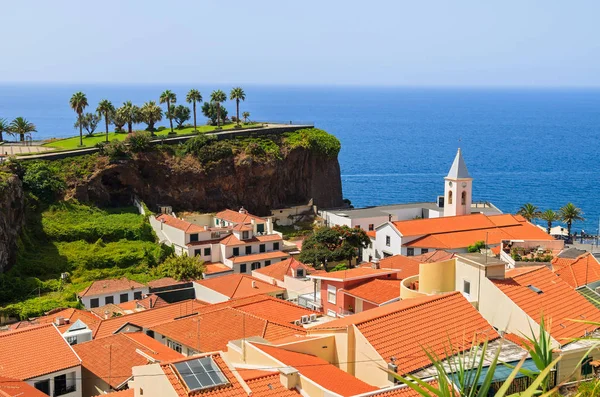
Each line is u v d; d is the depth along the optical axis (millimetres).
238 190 173250
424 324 47281
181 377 37844
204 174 169250
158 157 166500
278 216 172500
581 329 47688
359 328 45688
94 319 82062
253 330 62562
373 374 43656
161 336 66625
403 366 42312
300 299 83625
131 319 75562
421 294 56844
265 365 42812
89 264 126062
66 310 90000
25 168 146375
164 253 130625
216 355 40406
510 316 49281
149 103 195000
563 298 51875
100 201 153625
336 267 122062
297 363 42156
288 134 190500
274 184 179625
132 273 124000
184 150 171375
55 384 56625
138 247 132625
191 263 119562
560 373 40531
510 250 97688
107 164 157875
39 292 113750
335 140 195250
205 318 67125
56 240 133750
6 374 54875
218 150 172000
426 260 98188
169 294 98188
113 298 103250
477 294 52625
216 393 37219
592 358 42281
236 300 79750
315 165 191125
